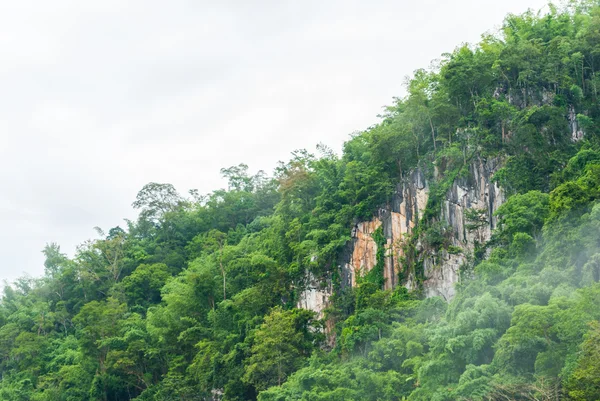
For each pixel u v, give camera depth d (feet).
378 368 266.77
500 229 292.20
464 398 201.77
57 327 466.70
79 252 499.92
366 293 315.37
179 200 535.19
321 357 306.96
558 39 337.93
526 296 225.15
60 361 416.67
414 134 342.64
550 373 194.18
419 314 280.72
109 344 379.14
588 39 335.26
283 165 428.56
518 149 306.96
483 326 222.69
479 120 321.11
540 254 254.88
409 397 228.84
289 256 375.66
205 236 485.97
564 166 297.94
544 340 200.23
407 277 322.34
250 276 378.73
